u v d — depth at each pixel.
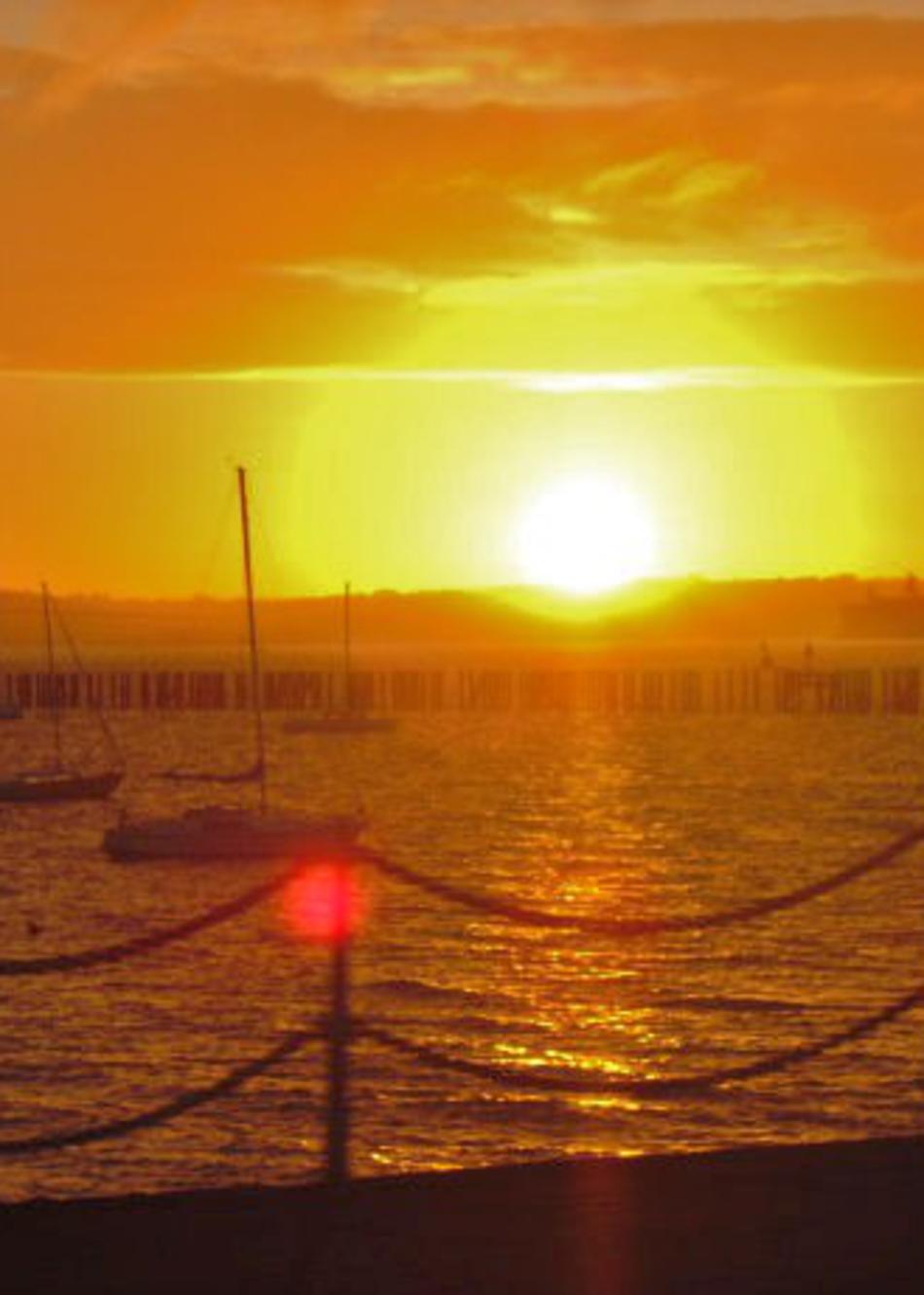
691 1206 16.05
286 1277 14.51
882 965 67.31
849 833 134.12
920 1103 45.56
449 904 82.75
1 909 93.62
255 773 163.75
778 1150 17.73
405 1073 47.72
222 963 66.56
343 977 17.39
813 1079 47.75
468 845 126.81
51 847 121.19
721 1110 44.88
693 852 121.94
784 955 69.56
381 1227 15.62
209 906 92.50
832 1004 60.00
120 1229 15.62
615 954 69.88
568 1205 16.12
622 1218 15.74
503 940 73.06
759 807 156.50
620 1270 14.58
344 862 17.52
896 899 85.00
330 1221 15.77
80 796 162.38
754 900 96.88
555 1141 42.53
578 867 114.12
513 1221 15.73
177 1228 15.63
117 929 86.50
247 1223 15.76
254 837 107.44
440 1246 15.15
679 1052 52.84
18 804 159.50
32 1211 16.08
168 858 108.00
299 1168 39.66
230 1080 18.08
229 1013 57.41
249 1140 41.84
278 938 72.44
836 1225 15.52
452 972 66.19
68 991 60.59
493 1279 14.41
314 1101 45.06
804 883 103.88
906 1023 54.84
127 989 61.25
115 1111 44.78
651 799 164.88
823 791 173.00
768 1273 14.51
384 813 152.62
